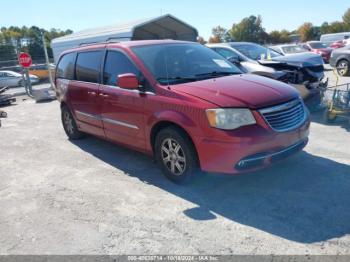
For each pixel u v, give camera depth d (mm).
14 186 4684
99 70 5344
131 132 4758
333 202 3615
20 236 3410
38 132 7770
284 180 4199
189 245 3057
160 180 4496
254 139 3557
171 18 13523
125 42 5148
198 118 3748
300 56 8070
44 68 26234
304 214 3424
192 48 5270
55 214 3797
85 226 3496
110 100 4992
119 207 3850
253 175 4391
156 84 4273
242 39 83438
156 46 5008
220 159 3670
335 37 30109
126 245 3123
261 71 7477
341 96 6297
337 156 4840
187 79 4418
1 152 6379
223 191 4043
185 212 3639
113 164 5242
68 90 6172
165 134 4180
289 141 3848
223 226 3316
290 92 4102
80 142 6617
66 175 4938
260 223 3322
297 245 2949
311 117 7082
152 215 3623
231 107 3600
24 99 13984
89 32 15734
